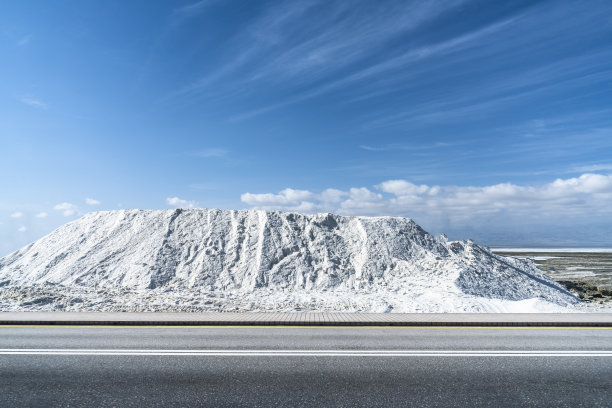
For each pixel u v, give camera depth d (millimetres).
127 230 27172
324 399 5652
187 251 24766
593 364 7402
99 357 7727
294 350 8312
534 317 12383
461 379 6520
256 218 28078
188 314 13164
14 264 26062
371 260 24438
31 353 8023
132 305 15758
